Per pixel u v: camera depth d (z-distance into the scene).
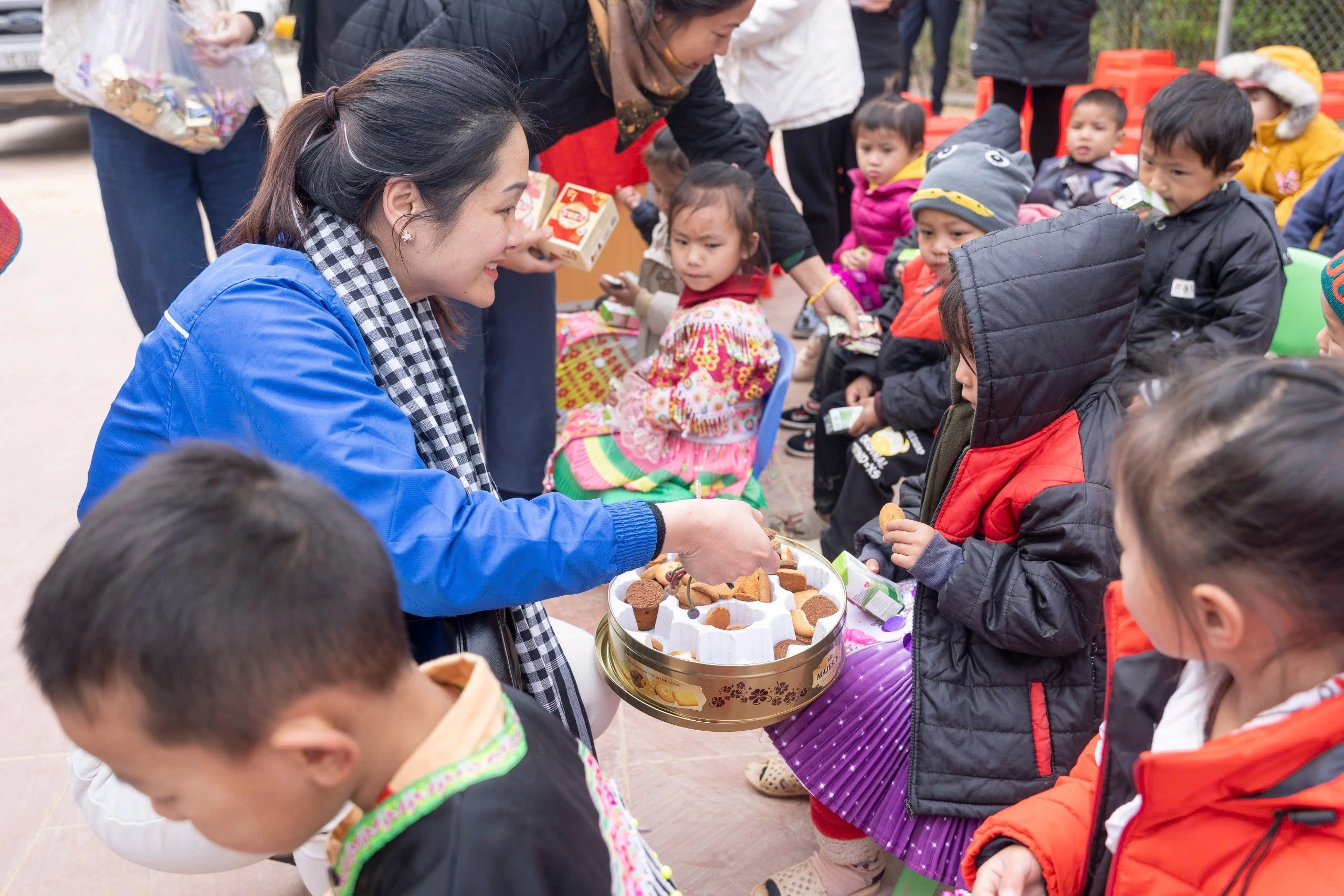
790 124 4.13
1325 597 0.78
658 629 1.72
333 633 0.72
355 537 0.76
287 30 3.66
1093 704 1.59
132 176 3.20
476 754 0.81
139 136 3.16
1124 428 0.90
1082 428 1.56
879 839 1.67
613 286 3.39
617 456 2.73
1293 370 0.82
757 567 1.43
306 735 0.71
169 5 3.01
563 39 2.31
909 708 1.67
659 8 2.21
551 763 0.88
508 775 0.81
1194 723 0.98
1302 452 0.77
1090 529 1.49
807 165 4.28
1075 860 1.15
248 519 0.72
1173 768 0.88
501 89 1.37
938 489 1.73
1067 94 6.68
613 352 3.48
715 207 2.53
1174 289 2.69
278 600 0.70
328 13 2.92
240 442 0.87
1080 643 1.54
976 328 1.49
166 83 3.02
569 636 1.75
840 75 4.07
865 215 3.83
